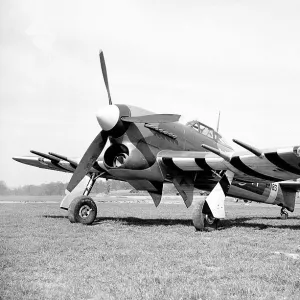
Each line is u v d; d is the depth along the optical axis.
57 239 8.01
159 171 10.71
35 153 12.54
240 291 4.24
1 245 7.06
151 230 9.91
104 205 27.66
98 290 4.28
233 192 13.77
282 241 8.20
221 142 12.95
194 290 4.25
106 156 10.61
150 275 4.91
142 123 10.47
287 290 4.29
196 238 8.40
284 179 10.82
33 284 4.48
